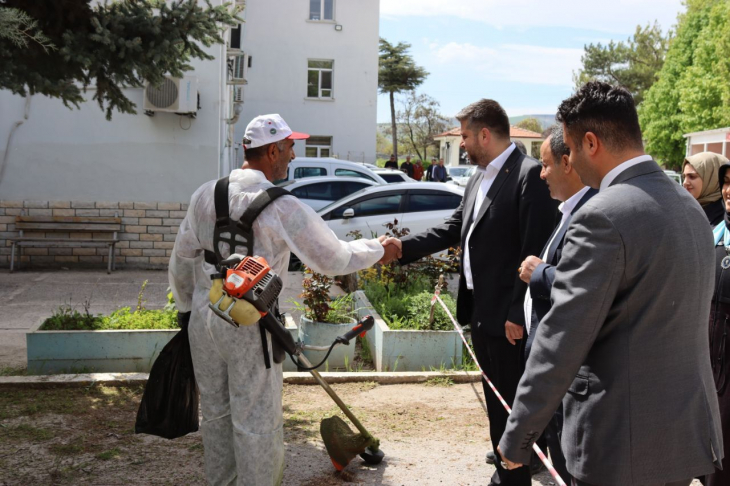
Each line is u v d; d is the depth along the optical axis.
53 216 11.53
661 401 2.06
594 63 56.19
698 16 41.06
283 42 28.81
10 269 11.34
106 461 4.11
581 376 2.20
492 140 3.58
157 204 11.80
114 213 11.72
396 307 6.88
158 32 6.28
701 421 2.11
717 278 3.28
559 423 2.59
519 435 2.20
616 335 2.11
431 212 11.53
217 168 11.93
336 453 3.94
